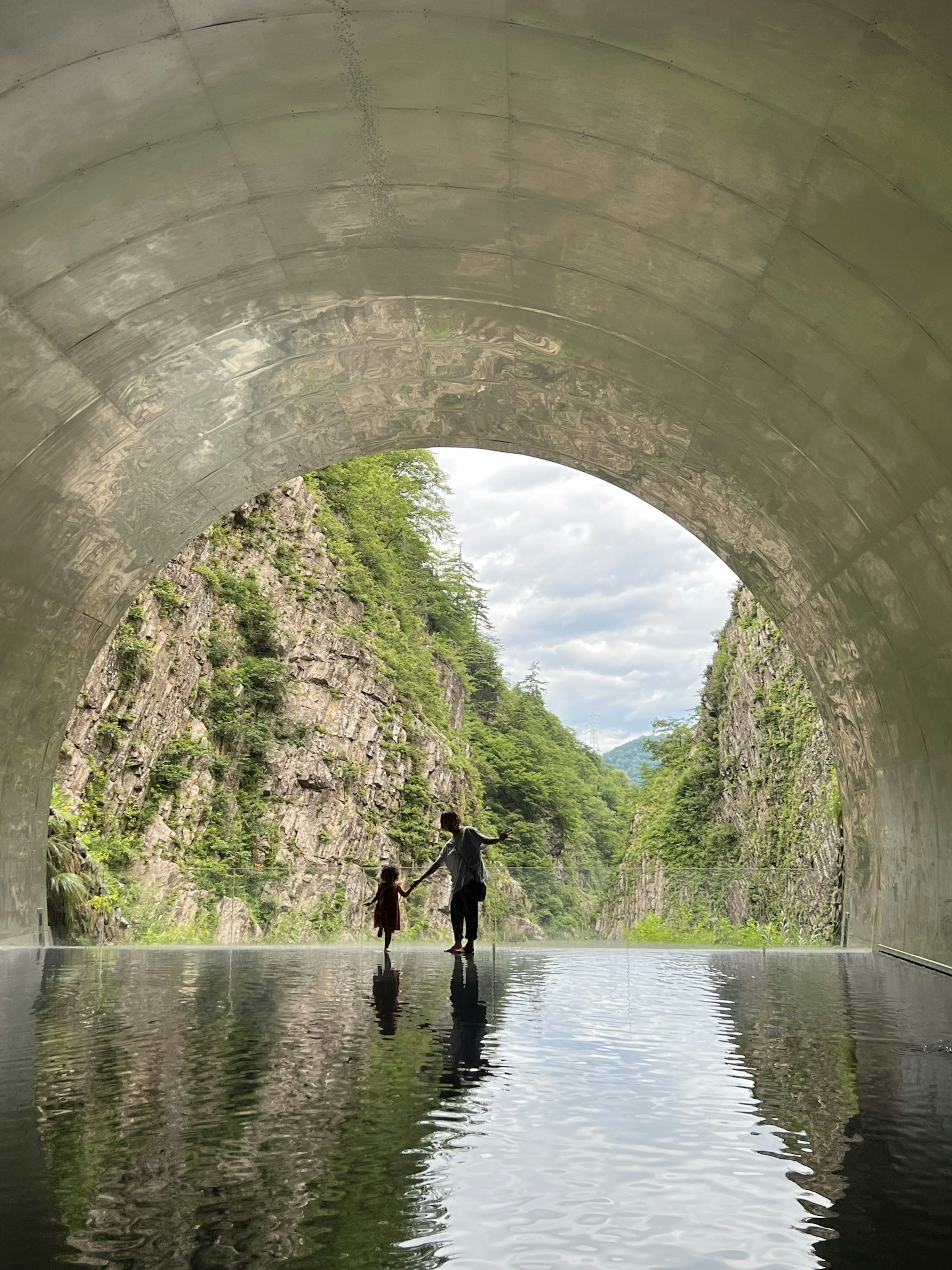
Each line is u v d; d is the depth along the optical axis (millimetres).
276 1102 4496
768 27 6754
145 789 34344
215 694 40031
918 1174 3525
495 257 10930
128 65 7637
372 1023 6855
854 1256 2818
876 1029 6625
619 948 15281
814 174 7852
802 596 14727
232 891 16469
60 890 18266
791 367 10398
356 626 51344
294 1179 3441
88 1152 3746
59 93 7719
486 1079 4996
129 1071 5191
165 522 15562
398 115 8664
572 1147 3816
